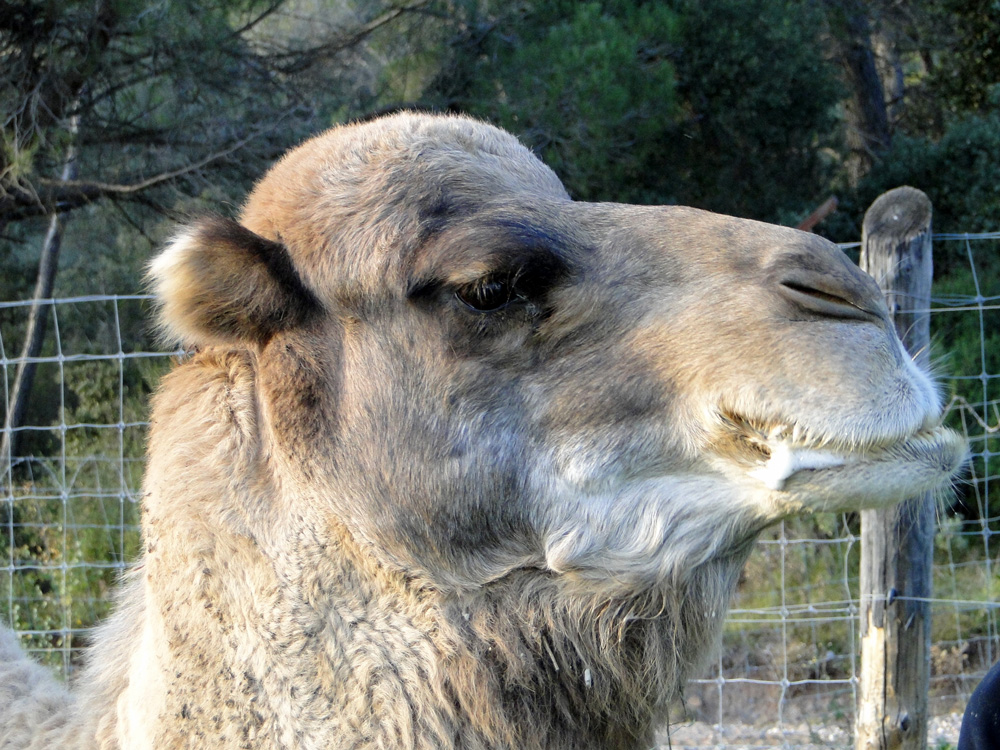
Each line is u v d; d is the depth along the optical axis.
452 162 2.71
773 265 2.43
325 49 12.87
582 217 2.66
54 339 14.73
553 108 11.49
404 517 2.62
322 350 2.72
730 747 6.79
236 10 12.17
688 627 2.63
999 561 8.06
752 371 2.34
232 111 12.12
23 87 11.51
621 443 2.53
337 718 2.56
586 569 2.57
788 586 9.47
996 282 13.34
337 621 2.60
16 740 3.05
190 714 2.59
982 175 18.28
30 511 10.10
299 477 2.66
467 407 2.61
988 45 23.00
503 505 2.60
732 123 16.09
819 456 2.28
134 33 11.12
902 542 4.90
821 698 8.31
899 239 4.71
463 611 2.62
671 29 13.20
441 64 12.76
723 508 2.49
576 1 13.12
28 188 11.89
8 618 8.02
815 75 16.80
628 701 2.68
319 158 2.86
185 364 2.91
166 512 2.68
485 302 2.57
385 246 2.64
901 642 4.95
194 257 2.67
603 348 2.55
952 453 2.35
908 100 25.30
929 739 7.13
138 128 12.32
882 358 2.29
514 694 2.62
